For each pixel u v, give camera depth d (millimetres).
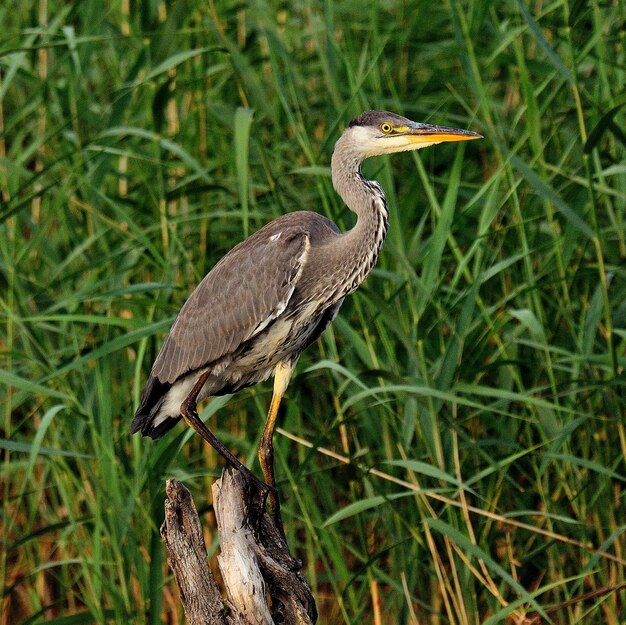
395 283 10008
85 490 10297
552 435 9031
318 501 11305
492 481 10039
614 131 8281
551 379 9008
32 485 11656
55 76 12242
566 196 9852
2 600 9680
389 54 12555
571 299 10312
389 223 9148
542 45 8539
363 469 8945
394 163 11820
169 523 6668
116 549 9297
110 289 10352
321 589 11672
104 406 9297
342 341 10734
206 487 11289
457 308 10219
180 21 10359
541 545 9945
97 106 12719
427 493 8516
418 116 11859
